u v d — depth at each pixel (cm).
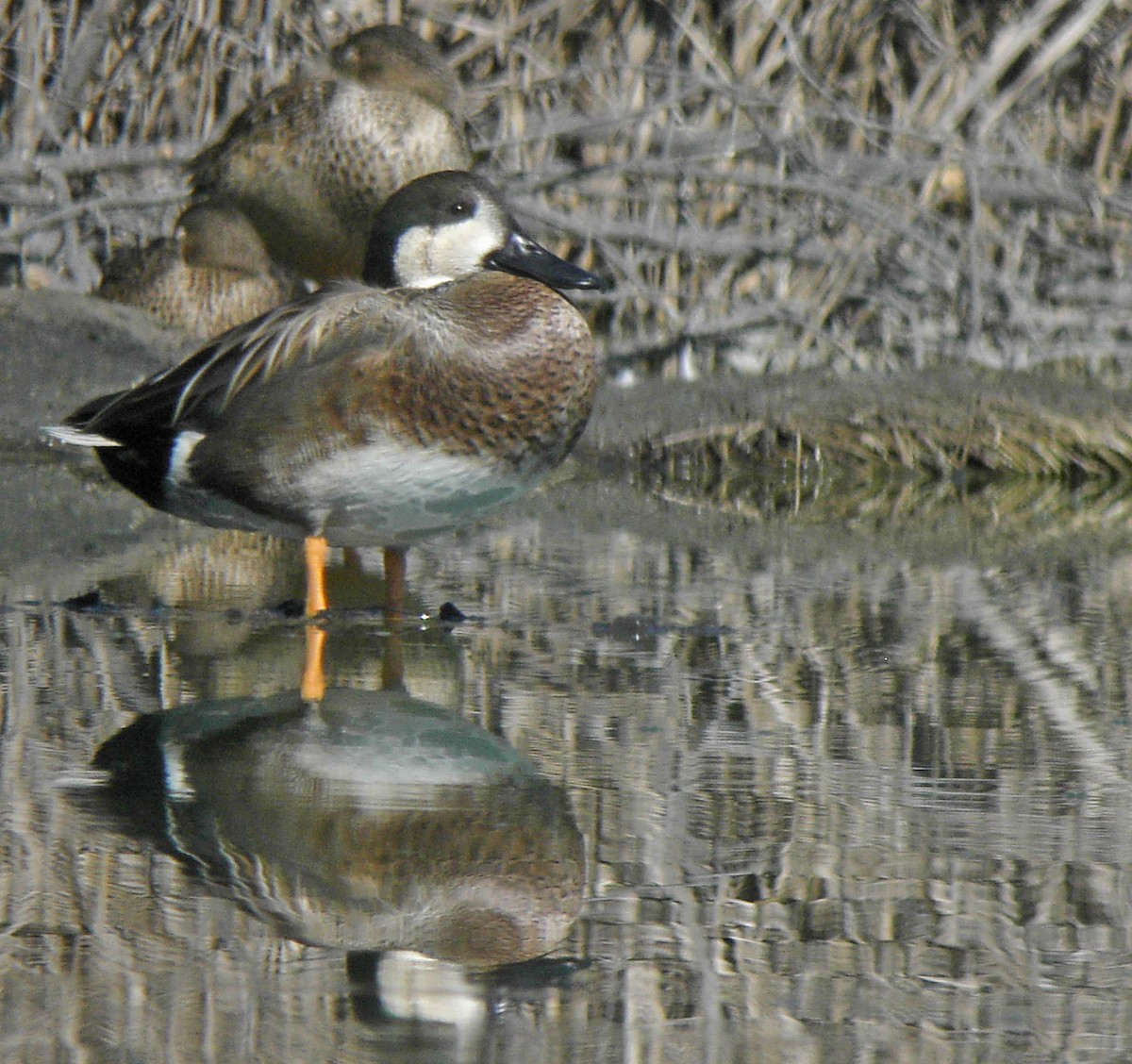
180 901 522
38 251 1606
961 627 903
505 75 1656
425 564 1036
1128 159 1769
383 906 524
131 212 1641
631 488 1325
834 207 1638
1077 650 859
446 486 859
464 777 641
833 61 1719
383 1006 460
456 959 487
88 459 1255
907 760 675
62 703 723
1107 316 1641
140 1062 425
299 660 809
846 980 480
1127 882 550
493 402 848
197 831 577
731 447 1402
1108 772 664
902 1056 437
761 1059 430
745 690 773
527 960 488
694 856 568
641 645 853
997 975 482
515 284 873
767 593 975
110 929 503
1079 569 1069
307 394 845
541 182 1573
